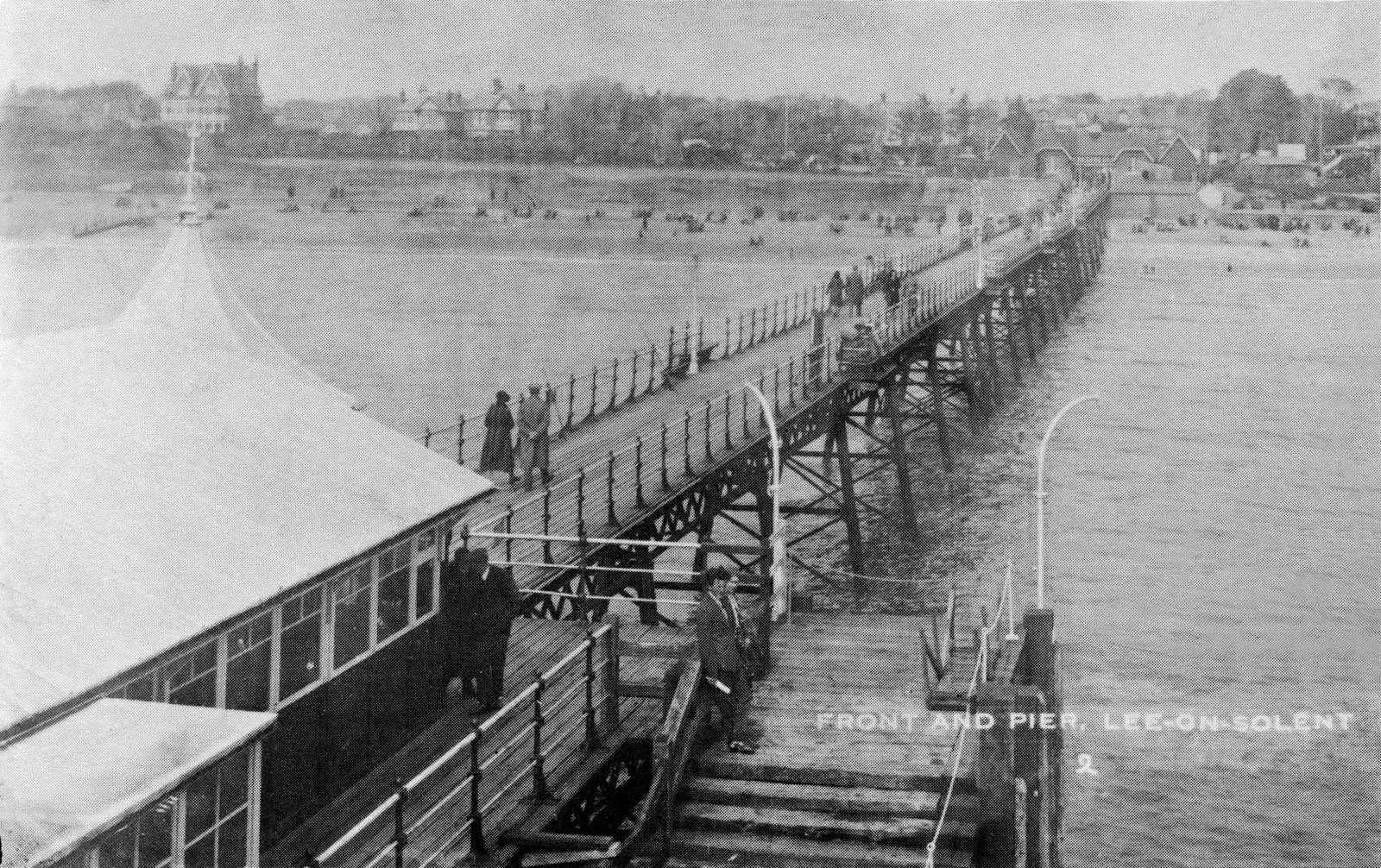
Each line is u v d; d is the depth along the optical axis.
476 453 39.47
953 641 16.67
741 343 42.56
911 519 34.31
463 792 13.48
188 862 10.31
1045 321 39.44
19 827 8.34
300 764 12.91
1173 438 35.38
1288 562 32.34
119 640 10.65
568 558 21.50
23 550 11.31
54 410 13.84
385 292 47.47
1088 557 32.41
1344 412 35.09
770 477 30.14
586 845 12.11
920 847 12.09
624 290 48.09
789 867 11.84
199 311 23.83
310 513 13.87
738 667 13.38
